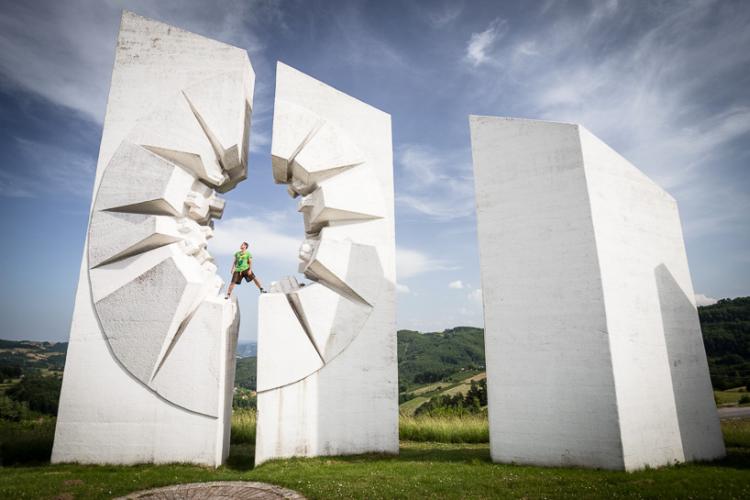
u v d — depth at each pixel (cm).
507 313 962
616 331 886
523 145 1009
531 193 983
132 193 990
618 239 959
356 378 1069
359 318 1098
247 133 1193
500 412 935
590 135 975
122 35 1095
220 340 966
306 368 1034
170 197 995
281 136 1105
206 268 1123
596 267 896
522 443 905
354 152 1177
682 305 1073
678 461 924
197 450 920
